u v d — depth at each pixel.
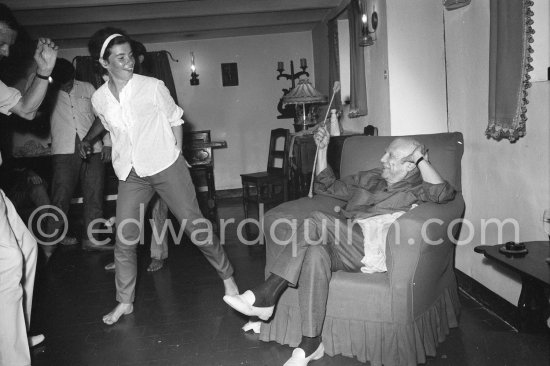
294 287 1.96
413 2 3.18
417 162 2.08
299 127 5.91
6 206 1.98
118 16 4.73
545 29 1.96
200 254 3.73
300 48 6.54
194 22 5.52
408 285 1.78
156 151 2.24
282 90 6.57
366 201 2.19
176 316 2.54
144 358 2.10
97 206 4.00
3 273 1.82
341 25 4.87
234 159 6.64
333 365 1.91
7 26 1.89
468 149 2.53
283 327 2.09
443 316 2.08
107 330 2.42
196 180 5.13
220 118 6.56
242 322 2.40
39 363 2.12
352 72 3.98
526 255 1.72
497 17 1.95
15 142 5.82
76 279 3.34
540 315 1.74
